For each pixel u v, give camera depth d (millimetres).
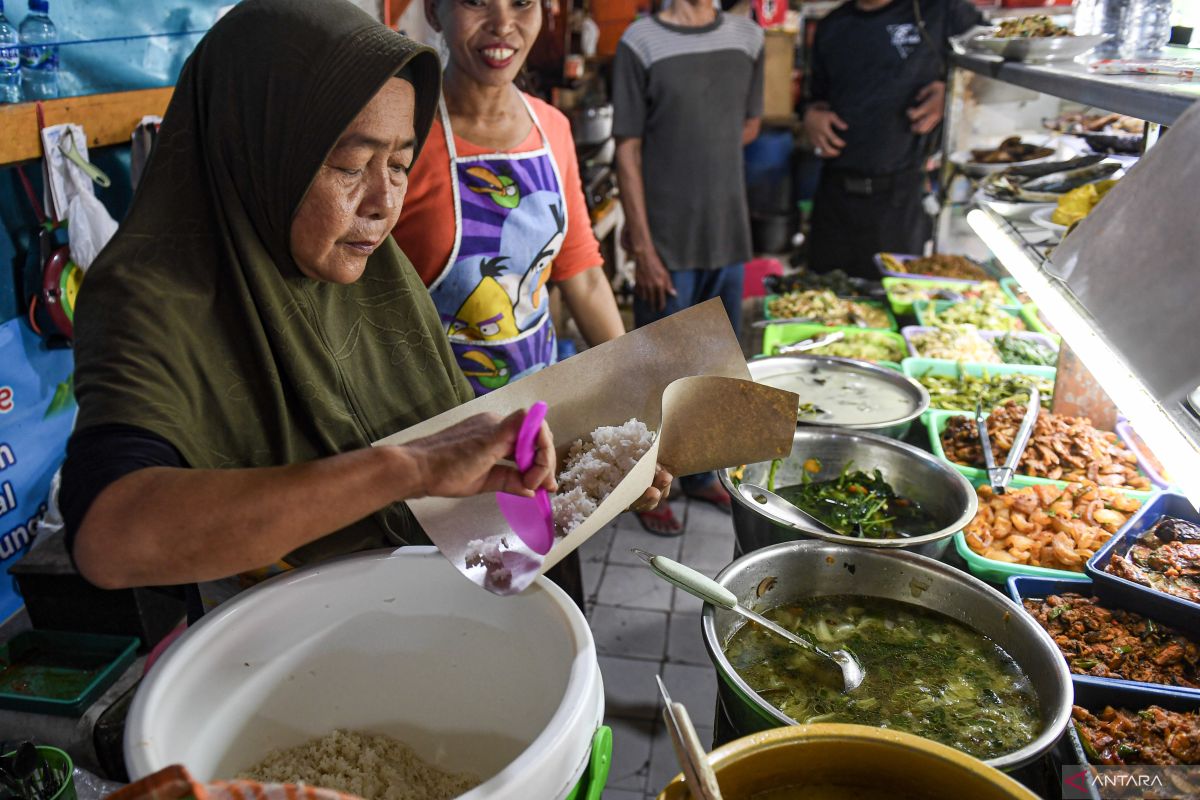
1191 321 1162
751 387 1312
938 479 1838
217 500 918
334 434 1323
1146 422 1172
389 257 1476
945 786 927
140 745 925
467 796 828
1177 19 2193
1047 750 1050
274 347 1257
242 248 1209
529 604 1158
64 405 2287
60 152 1995
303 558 1380
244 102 1165
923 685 1321
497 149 2010
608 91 5812
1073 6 2365
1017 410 2229
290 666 1188
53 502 2238
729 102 3693
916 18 4141
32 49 1988
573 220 2207
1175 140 1344
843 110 4391
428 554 1217
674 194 3752
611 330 2299
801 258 6094
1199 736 1208
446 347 1589
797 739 944
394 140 1193
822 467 1978
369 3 2658
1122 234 1390
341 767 1154
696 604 2951
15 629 2166
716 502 3602
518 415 999
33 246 2139
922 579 1453
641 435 1317
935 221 4156
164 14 2432
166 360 1116
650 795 2186
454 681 1254
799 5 6566
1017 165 2838
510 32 1875
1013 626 1352
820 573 1496
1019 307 3238
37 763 1626
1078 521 1803
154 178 1197
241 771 1140
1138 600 1494
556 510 1225
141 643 2119
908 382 2426
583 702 955
